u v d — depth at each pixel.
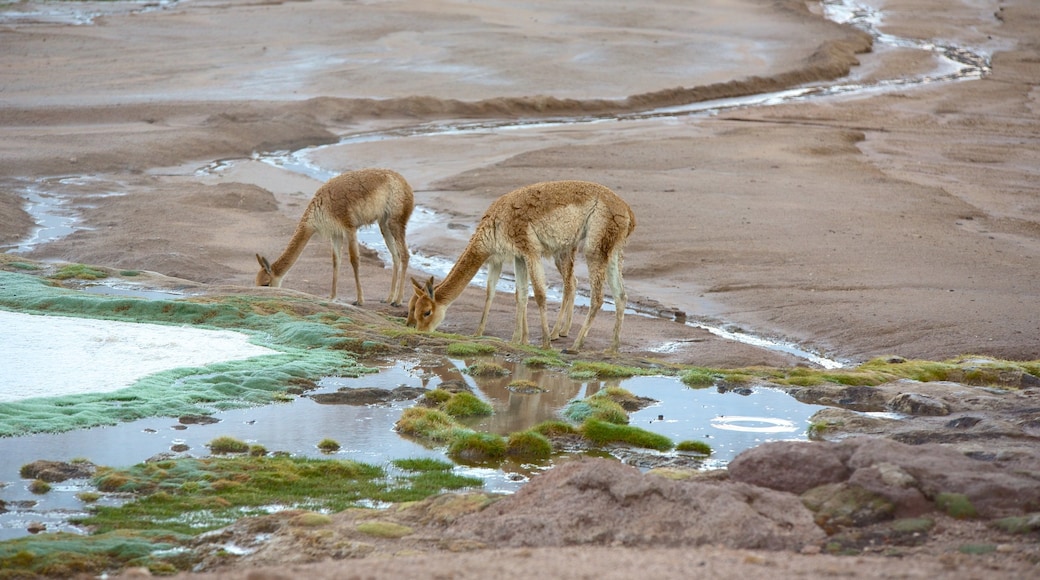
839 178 92.81
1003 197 87.06
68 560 20.88
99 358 39.25
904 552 19.44
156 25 175.50
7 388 34.72
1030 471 22.88
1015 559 18.56
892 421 32.28
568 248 45.03
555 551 19.39
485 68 151.12
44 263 57.38
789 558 18.44
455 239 73.38
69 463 27.94
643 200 82.44
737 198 83.94
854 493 21.88
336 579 17.06
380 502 25.67
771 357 47.72
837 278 61.75
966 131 121.19
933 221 77.19
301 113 120.00
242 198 83.31
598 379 39.88
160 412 33.34
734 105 143.50
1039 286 60.16
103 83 134.00
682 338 50.97
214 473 27.62
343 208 53.94
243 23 178.00
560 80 147.75
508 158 100.75
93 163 95.00
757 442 31.75
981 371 41.19
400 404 35.59
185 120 115.75
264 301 49.59
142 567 20.58
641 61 162.00
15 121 112.31
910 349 48.94
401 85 139.50
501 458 30.06
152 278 55.56
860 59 179.62
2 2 193.38
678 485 21.89
